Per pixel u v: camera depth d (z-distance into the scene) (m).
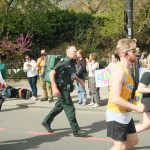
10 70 27.91
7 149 10.12
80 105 16.53
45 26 33.19
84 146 10.29
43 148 10.18
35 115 14.99
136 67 12.64
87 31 35.34
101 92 19.92
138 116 14.16
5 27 31.78
